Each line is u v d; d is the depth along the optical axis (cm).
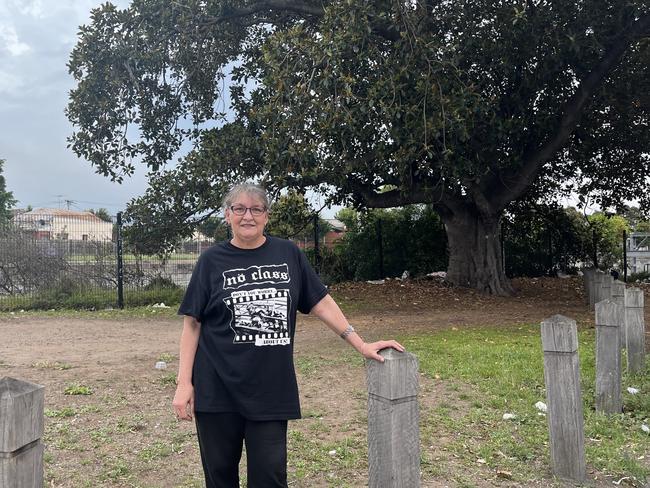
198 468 433
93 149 1364
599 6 1220
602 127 1736
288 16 1502
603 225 2352
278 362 283
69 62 1322
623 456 463
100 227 1557
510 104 1438
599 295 1249
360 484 409
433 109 1127
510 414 555
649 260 2373
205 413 285
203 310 290
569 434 424
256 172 1368
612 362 561
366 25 1080
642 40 1454
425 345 898
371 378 282
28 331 1098
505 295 1645
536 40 1245
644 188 2005
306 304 305
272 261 293
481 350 846
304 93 1088
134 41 1300
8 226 1561
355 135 1137
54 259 1559
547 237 2238
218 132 1395
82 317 1301
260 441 279
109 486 401
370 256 2033
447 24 1321
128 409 568
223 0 1309
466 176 1330
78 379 682
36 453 231
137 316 1308
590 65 1367
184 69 1420
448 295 1608
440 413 564
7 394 220
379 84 1088
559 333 426
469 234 1708
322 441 488
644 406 577
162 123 1530
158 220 1478
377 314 1301
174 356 833
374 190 1619
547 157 1505
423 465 443
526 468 442
